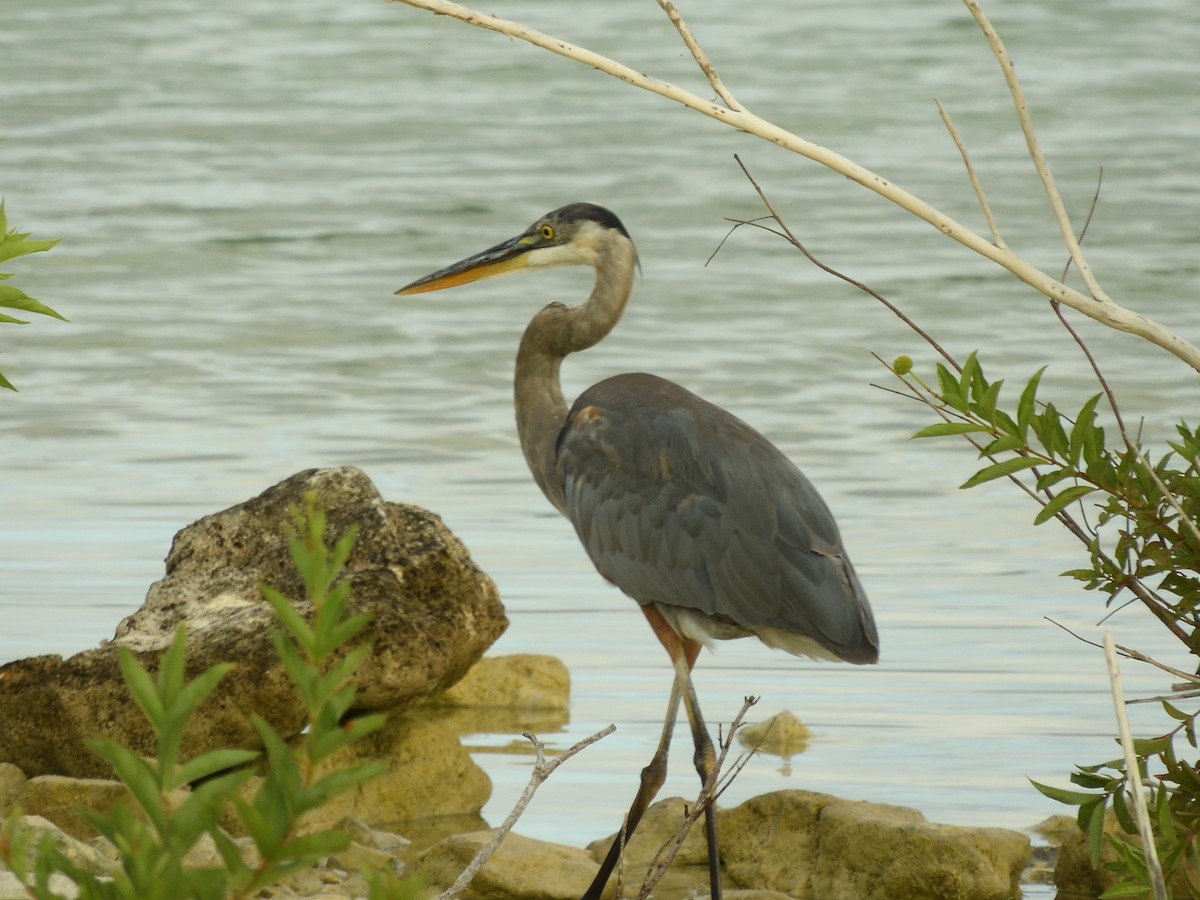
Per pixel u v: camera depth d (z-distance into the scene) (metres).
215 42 46.66
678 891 8.95
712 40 46.62
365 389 20.31
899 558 14.59
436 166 34.19
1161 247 27.70
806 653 8.87
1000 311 24.23
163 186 31.97
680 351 22.20
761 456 8.91
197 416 19.02
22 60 43.31
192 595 10.59
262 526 11.00
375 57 45.31
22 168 33.03
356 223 29.61
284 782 4.12
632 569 9.13
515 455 17.73
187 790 9.61
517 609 13.36
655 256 27.73
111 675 9.76
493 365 21.53
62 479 16.55
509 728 11.34
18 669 9.90
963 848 8.69
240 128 37.28
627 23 48.75
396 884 4.11
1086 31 47.75
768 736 10.98
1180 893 7.29
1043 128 37.28
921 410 19.55
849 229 29.48
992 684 11.84
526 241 10.48
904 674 12.09
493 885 8.69
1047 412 7.08
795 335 23.05
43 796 9.16
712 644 9.05
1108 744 10.77
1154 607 7.43
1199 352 6.46
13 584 13.42
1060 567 14.34
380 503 10.84
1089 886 8.88
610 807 10.06
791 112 38.81
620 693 11.88
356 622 4.23
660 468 9.06
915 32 47.84
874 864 8.87
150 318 23.48
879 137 36.62
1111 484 7.12
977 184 6.55
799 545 8.62
